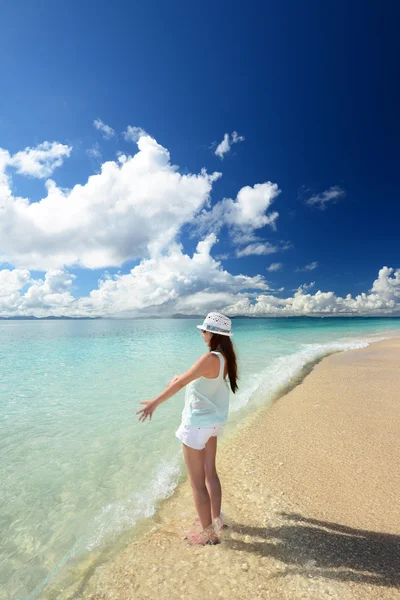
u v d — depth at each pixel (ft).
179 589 7.63
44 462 14.67
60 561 8.81
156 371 35.53
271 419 20.35
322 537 9.32
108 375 33.35
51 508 11.30
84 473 13.75
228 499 11.51
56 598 7.53
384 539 9.18
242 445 16.40
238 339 80.07
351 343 68.18
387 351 53.16
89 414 21.18
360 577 7.74
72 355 48.78
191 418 9.12
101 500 11.83
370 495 11.57
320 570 8.01
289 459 14.66
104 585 7.87
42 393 26.23
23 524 10.41
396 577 7.72
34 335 98.22
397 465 13.85
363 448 15.65
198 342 72.18
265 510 10.78
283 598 7.21
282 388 28.32
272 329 138.72
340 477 12.94
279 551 8.80
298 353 50.75
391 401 23.50
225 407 9.45
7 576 8.27
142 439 17.28
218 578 7.92
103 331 125.18
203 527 9.36
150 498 11.98
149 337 88.99
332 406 22.63
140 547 9.32
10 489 12.45
